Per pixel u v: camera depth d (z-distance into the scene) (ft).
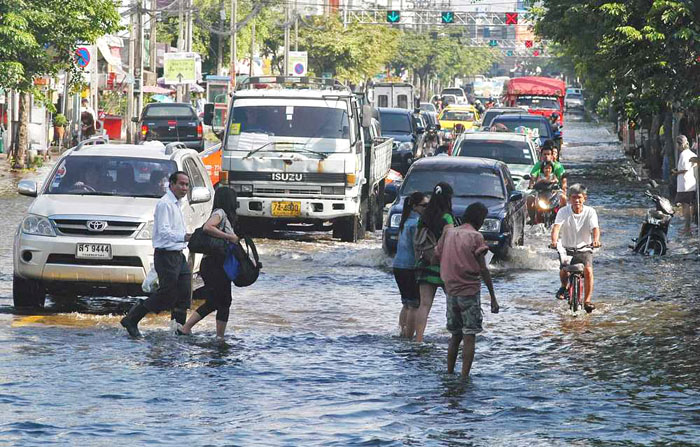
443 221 83.20
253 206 148.36
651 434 58.13
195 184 103.35
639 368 75.87
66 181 98.32
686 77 183.73
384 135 252.83
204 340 82.69
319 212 147.64
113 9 234.17
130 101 335.88
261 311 96.73
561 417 61.72
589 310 99.09
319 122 148.56
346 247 145.07
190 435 56.65
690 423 60.70
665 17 174.09
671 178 209.05
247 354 77.97
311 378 70.79
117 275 91.66
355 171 148.25
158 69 541.34
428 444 55.57
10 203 178.60
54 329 85.35
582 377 72.79
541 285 115.65
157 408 62.18
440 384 69.97
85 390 65.98
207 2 541.34
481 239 72.08
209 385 68.13
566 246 100.83
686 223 164.86
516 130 210.59
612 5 182.80
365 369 74.13
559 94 449.89
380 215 173.68
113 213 92.32
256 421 59.77
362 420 60.39
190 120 305.53
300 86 158.81
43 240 91.56
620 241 154.40
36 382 67.67
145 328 87.71
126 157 100.68
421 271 83.41
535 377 72.59
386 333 88.02
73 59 239.91
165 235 83.87
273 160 147.23
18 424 57.98
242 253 83.05
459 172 135.74
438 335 87.81
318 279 116.57
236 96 150.41
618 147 428.15
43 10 221.25
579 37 264.31
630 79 191.62
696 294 110.01
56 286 92.84
